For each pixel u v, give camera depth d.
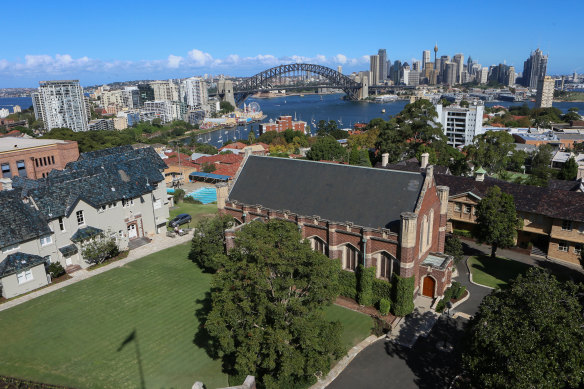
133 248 70.00
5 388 36.72
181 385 37.31
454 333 44.91
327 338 34.97
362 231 48.91
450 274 54.06
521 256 67.62
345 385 37.53
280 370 32.47
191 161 141.62
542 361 26.55
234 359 40.41
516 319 28.88
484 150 115.25
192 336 44.66
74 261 62.28
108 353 42.06
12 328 46.78
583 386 28.98
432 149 118.75
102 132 199.50
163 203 80.44
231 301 34.44
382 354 41.69
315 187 57.12
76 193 62.84
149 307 50.88
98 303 52.09
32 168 116.69
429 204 51.41
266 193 60.91
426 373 38.94
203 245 58.28
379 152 138.00
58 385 37.34
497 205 59.97
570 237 63.28
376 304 50.06
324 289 35.28
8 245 53.16
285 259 33.59
